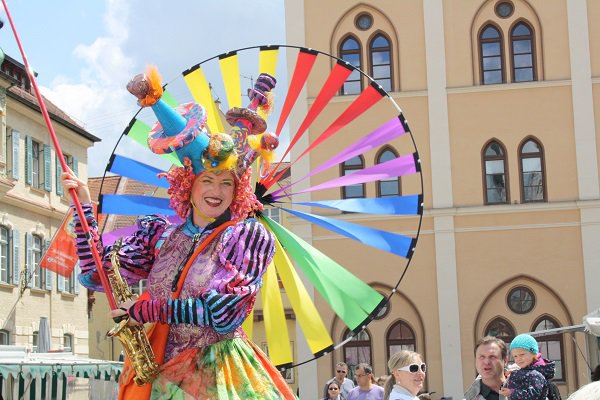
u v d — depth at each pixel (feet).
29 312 113.19
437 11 105.81
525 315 103.19
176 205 13.43
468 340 103.14
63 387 63.05
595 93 104.37
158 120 13.28
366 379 45.96
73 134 125.49
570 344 102.12
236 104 19.76
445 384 102.58
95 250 13.26
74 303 124.77
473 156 104.78
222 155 13.09
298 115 103.24
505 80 105.19
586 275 102.68
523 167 104.68
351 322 18.28
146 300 12.51
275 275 18.60
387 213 19.92
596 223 102.83
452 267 103.76
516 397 25.54
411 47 105.91
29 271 113.39
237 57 19.71
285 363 18.39
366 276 103.45
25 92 116.78
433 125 104.99
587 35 104.73
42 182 117.80
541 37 105.19
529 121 104.68
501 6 106.01
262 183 19.04
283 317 18.44
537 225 103.76
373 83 20.53
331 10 105.81
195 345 12.80
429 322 103.40
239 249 12.95
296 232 102.42
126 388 12.93
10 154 110.73
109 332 12.46
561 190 103.91
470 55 105.70
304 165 102.58
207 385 12.66
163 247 13.50
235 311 12.56
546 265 103.40
